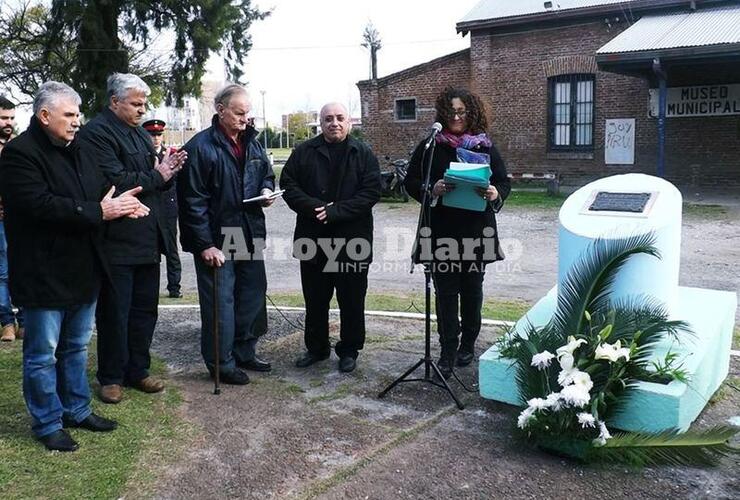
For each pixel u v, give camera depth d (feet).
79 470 10.93
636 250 12.22
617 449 10.91
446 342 15.11
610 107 59.31
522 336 13.39
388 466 11.16
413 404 13.74
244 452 11.66
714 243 33.55
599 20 58.54
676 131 56.80
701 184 56.34
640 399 11.52
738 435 12.16
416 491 10.40
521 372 12.26
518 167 64.85
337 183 15.07
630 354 11.48
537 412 11.29
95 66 59.67
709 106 55.16
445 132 14.80
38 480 10.58
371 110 71.46
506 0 65.92
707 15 52.19
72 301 11.34
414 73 68.90
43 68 64.69
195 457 11.46
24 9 63.98
